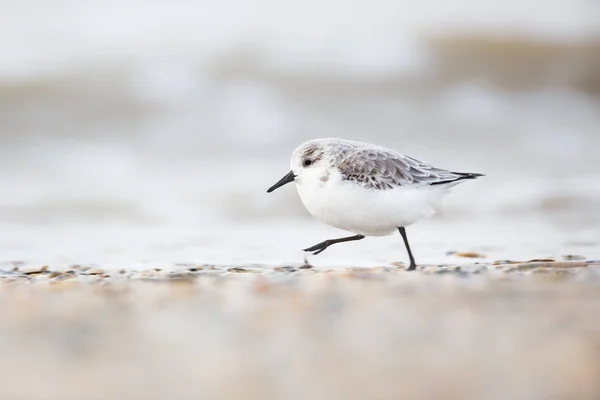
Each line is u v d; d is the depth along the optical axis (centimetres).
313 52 2805
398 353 519
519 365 488
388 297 689
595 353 511
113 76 2600
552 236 1312
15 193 1792
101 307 667
